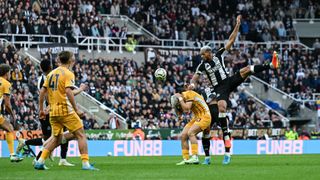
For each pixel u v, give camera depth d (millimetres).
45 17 37938
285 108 41531
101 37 39500
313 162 20109
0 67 19312
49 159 21562
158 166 17297
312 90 42750
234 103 37719
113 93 35438
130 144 27984
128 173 14531
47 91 15211
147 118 34750
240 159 22562
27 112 31219
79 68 35375
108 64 36906
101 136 30844
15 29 36781
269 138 35125
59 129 15336
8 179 12984
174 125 34406
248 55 42344
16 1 37625
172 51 40656
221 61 18188
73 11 39406
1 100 19344
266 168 16297
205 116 17844
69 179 12961
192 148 18062
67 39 38312
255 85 41875
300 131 40250
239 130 34562
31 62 34625
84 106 34344
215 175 14086
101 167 16891
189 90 17797
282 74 42688
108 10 43031
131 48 40562
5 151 26047
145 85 36562
